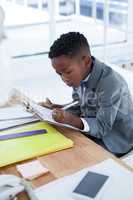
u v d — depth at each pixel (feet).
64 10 14.03
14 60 11.60
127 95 4.32
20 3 14.87
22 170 2.90
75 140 3.51
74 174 2.82
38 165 2.99
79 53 3.87
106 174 2.81
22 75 11.79
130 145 4.26
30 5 14.98
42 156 3.17
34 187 2.66
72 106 4.55
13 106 4.52
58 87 10.96
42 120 3.97
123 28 13.85
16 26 14.20
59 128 3.80
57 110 4.09
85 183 2.68
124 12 13.61
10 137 3.53
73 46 3.82
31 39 13.28
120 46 13.51
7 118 4.04
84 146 3.37
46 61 12.16
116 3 13.47
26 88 10.84
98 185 2.64
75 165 2.98
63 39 3.85
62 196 2.55
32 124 3.90
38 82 11.54
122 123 4.21
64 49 3.77
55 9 12.70
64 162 3.04
